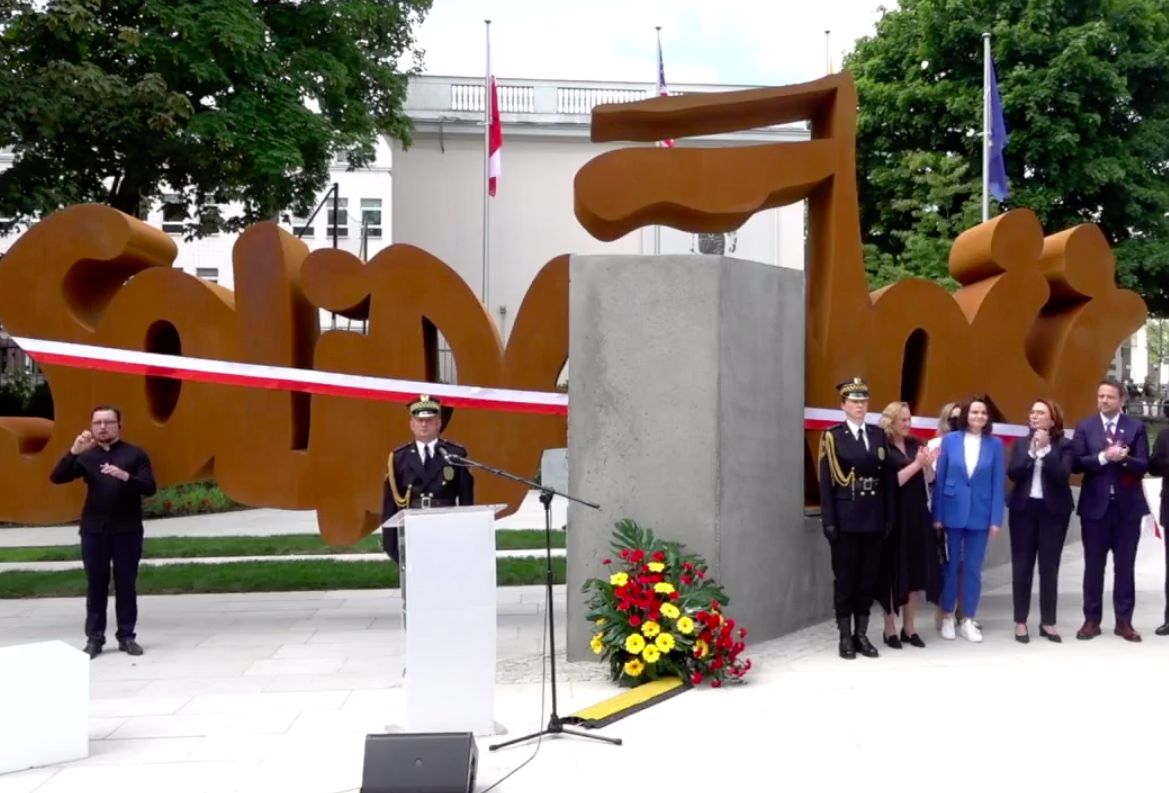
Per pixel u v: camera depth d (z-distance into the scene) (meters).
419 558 5.16
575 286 6.67
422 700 5.11
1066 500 7.10
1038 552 7.19
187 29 16.27
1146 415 35.69
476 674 5.14
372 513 7.64
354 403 7.66
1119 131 21.92
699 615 5.96
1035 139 20.66
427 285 7.66
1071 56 19.88
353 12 19.05
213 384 7.74
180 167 17.95
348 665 6.83
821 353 7.88
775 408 7.21
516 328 7.64
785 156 7.68
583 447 6.64
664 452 6.59
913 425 8.16
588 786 4.35
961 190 20.27
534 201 24.81
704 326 6.61
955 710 5.39
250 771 4.62
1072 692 5.73
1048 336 8.97
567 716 5.29
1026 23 20.55
